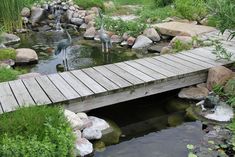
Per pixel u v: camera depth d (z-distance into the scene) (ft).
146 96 15.20
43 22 33.30
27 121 10.46
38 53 23.66
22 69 20.36
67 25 32.63
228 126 12.44
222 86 14.84
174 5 31.76
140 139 12.51
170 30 24.52
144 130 13.16
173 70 15.79
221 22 14.84
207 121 13.24
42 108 11.35
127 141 12.40
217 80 14.99
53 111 11.15
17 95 13.57
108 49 24.12
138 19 29.84
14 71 18.19
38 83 14.79
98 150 11.80
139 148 11.89
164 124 13.53
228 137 11.96
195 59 17.33
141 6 37.24
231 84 14.35
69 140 10.25
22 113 10.91
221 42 20.38
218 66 15.79
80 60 21.88
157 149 11.75
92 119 13.16
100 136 12.37
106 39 23.27
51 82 14.85
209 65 16.29
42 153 9.50
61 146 9.87
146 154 11.46
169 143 12.10
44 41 26.99
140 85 14.34
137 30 25.72
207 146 11.55
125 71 15.92
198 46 20.59
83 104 13.44
